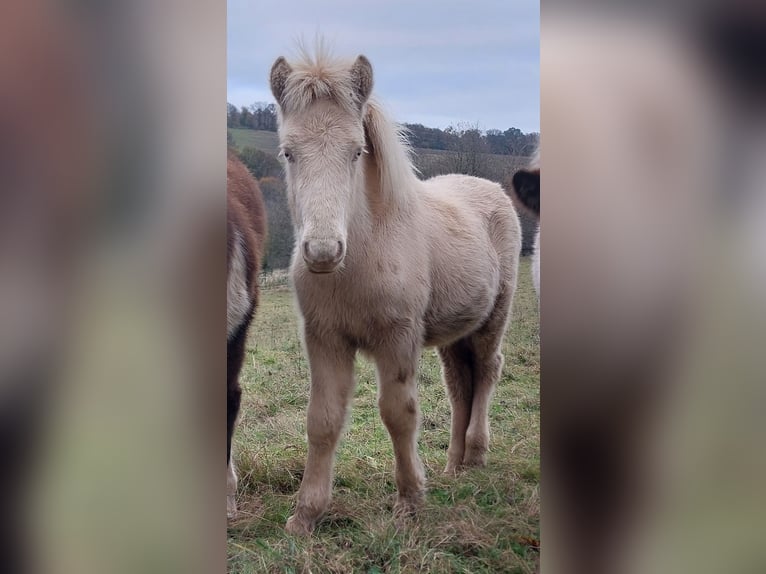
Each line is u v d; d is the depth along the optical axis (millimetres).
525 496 2949
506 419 3771
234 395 2996
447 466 3465
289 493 3209
